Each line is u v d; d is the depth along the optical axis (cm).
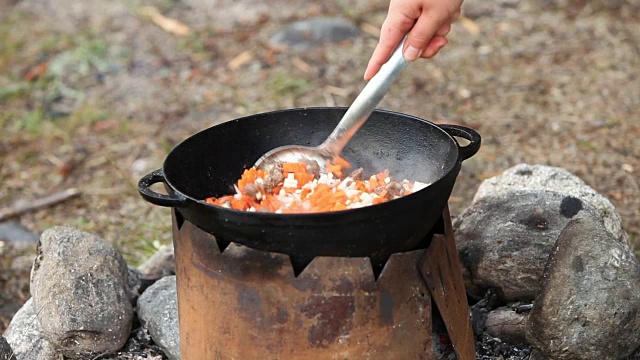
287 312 199
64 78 420
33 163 346
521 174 261
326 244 197
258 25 469
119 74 423
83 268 237
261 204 213
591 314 217
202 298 205
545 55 408
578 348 218
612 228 248
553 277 221
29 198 323
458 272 212
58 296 233
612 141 327
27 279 289
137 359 235
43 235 246
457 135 221
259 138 227
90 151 352
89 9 507
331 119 227
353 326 200
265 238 197
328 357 200
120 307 235
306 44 436
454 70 402
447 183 202
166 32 469
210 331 205
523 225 236
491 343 232
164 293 240
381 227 197
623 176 309
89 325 231
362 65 413
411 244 204
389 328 201
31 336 239
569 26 439
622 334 218
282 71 412
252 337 202
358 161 228
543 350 221
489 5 472
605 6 457
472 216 242
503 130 343
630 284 218
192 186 218
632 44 410
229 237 200
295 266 200
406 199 197
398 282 201
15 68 430
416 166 223
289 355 201
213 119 373
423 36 209
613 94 365
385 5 483
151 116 380
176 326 233
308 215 194
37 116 382
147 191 202
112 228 307
